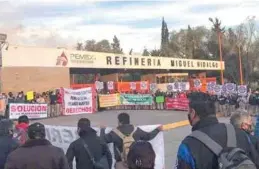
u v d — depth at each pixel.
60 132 8.73
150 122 24.67
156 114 31.08
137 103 37.53
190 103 3.33
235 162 2.91
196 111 3.27
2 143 5.62
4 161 5.56
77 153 6.09
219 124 3.26
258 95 27.61
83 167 6.04
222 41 91.50
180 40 97.44
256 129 6.08
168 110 35.97
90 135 6.17
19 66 34.84
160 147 7.61
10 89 34.69
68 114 30.27
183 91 40.59
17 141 5.77
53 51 37.94
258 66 89.88
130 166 2.79
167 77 56.75
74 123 24.27
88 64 42.09
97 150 6.11
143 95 37.56
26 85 35.94
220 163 2.97
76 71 45.97
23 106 26.20
